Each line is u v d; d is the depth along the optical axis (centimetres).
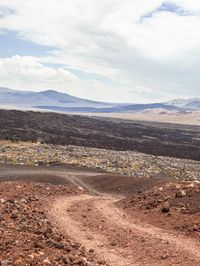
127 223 2975
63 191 4509
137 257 2161
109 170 8806
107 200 4206
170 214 3058
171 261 2109
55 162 9200
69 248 2050
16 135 14200
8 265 1617
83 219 3019
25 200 3356
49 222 2697
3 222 2366
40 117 19012
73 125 19888
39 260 1747
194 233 2658
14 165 8606
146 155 12662
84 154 11125
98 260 2011
